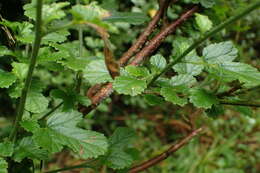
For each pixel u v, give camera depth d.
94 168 0.40
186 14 0.43
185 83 0.37
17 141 0.37
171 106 1.50
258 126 1.67
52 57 0.37
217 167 1.46
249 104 0.38
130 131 0.42
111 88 0.41
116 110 1.52
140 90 0.33
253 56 1.57
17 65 0.36
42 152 0.36
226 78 0.36
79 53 0.41
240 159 1.51
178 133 1.53
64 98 0.38
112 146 0.41
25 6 0.37
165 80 0.37
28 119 0.36
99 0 0.44
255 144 1.60
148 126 1.55
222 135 1.61
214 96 0.36
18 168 0.39
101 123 1.46
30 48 0.44
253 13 1.27
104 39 0.33
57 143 0.35
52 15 0.30
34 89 0.37
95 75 0.36
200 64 0.35
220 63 0.36
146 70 0.36
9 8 0.42
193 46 0.34
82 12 0.30
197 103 0.35
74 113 0.37
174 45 0.42
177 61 0.35
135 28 0.63
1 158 0.34
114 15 0.39
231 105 0.41
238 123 1.67
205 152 1.49
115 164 0.39
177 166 1.40
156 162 0.45
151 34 0.45
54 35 0.38
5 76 0.36
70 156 1.37
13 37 0.40
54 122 0.36
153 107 1.59
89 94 0.41
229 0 0.48
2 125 0.97
